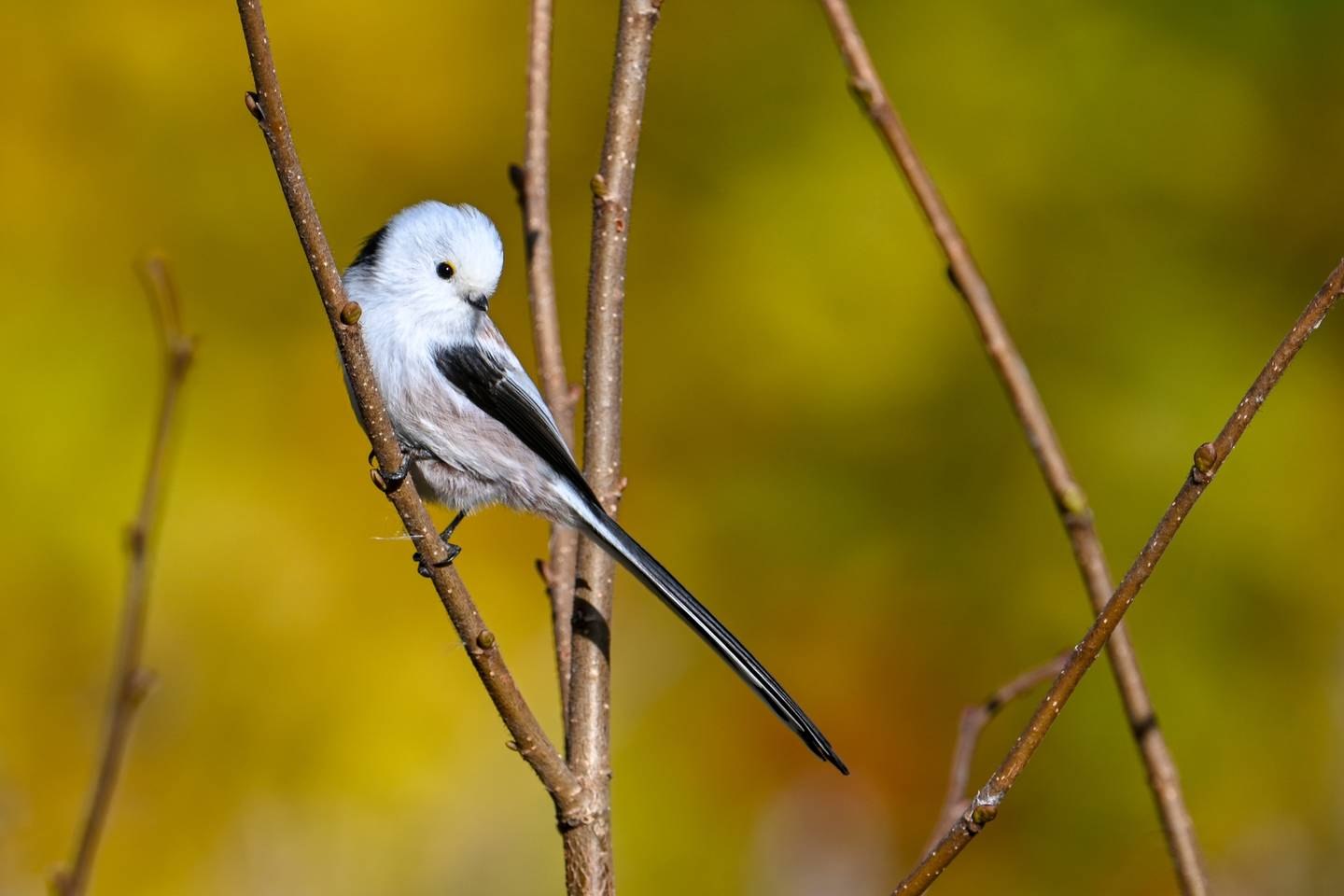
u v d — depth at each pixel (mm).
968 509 13453
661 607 13117
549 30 5578
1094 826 12172
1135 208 13969
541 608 12883
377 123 13930
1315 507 12953
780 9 14461
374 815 12117
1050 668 5164
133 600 5309
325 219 13664
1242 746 12406
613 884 4430
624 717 12727
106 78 13375
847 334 13773
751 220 14062
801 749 13016
